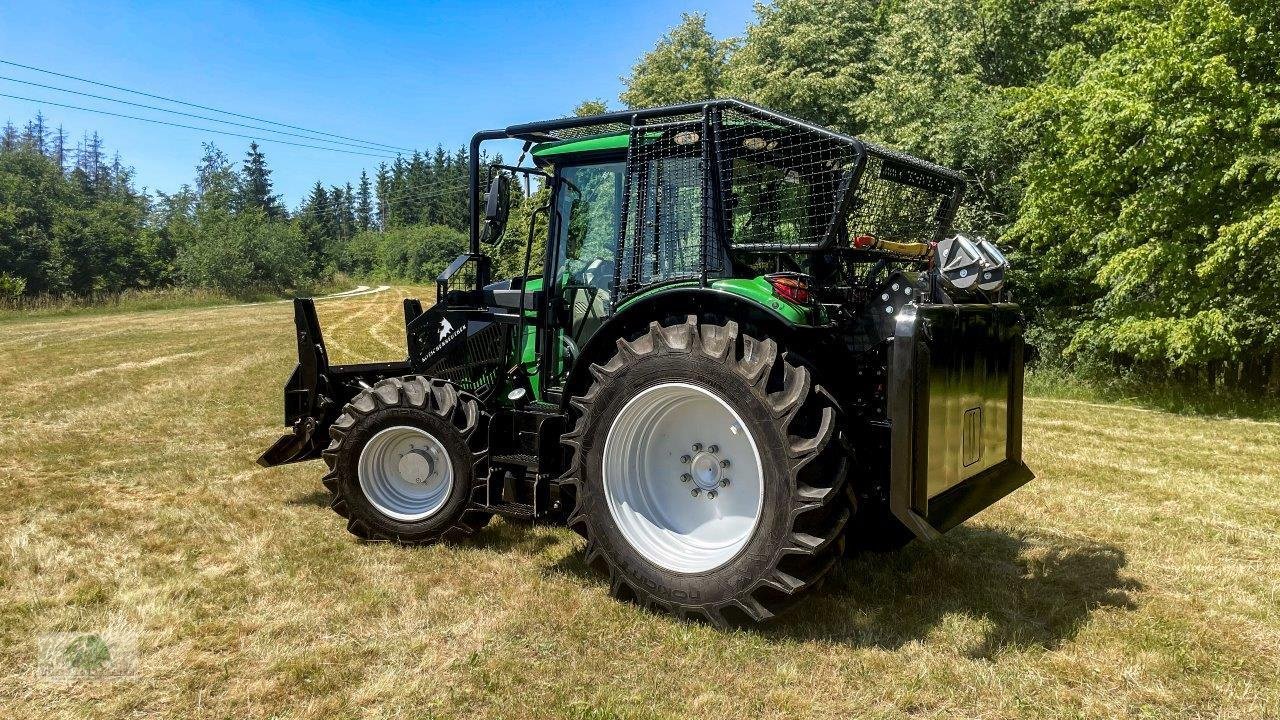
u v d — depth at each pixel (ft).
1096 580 13.03
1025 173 41.01
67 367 43.32
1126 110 33.01
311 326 17.21
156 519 15.76
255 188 298.56
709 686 9.31
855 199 12.27
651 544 11.48
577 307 13.93
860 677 9.60
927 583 12.69
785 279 10.91
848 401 11.48
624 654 10.09
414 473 14.67
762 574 10.27
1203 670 9.93
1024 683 9.51
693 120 11.97
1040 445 25.43
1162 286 35.83
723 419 11.31
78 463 20.77
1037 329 44.47
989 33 50.65
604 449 11.68
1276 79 32.40
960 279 10.88
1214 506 17.78
